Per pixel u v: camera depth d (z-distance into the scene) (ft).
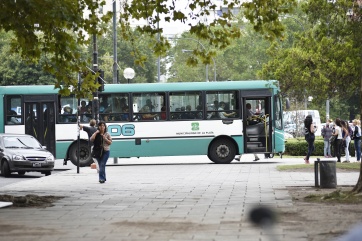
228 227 41.68
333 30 116.88
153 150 122.62
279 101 123.44
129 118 122.83
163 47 72.43
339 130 125.59
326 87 120.06
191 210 51.65
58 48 68.64
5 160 104.47
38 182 85.56
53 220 46.80
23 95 122.01
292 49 123.34
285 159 139.74
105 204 57.36
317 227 40.96
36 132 121.80
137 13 71.10
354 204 53.93
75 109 121.90
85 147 121.29
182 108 123.24
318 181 73.36
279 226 41.68
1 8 62.54
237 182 80.43
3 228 42.80
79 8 69.87
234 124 122.72
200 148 122.93
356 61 116.88
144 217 47.62
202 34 69.72
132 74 130.82
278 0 68.69
